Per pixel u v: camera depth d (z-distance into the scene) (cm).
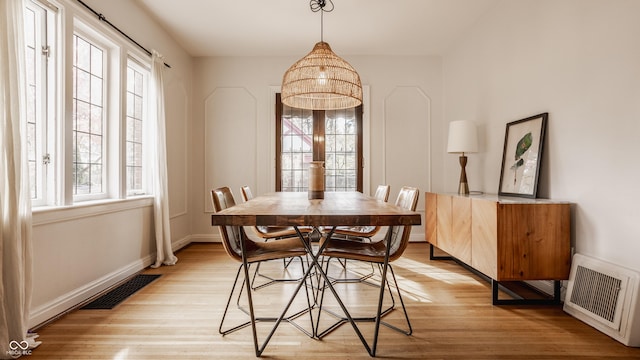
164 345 180
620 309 185
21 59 182
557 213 230
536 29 273
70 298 230
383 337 189
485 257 246
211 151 481
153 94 346
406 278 303
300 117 486
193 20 372
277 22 379
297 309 230
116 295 257
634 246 188
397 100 482
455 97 439
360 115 483
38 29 221
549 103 258
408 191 218
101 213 265
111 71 298
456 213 300
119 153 298
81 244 243
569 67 237
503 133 324
